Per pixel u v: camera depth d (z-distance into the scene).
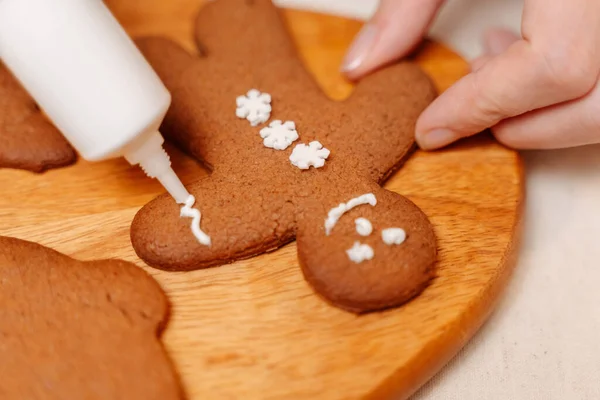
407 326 0.19
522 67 0.21
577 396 0.20
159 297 0.20
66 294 0.20
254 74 0.24
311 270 0.20
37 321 0.19
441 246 0.21
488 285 0.20
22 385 0.18
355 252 0.20
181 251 0.20
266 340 0.19
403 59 0.25
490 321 0.22
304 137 0.22
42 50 0.19
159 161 0.21
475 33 0.29
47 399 0.18
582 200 0.24
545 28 0.21
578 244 0.23
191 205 0.21
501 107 0.22
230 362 0.19
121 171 0.23
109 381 0.18
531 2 0.21
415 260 0.20
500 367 0.21
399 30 0.24
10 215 0.22
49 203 0.23
